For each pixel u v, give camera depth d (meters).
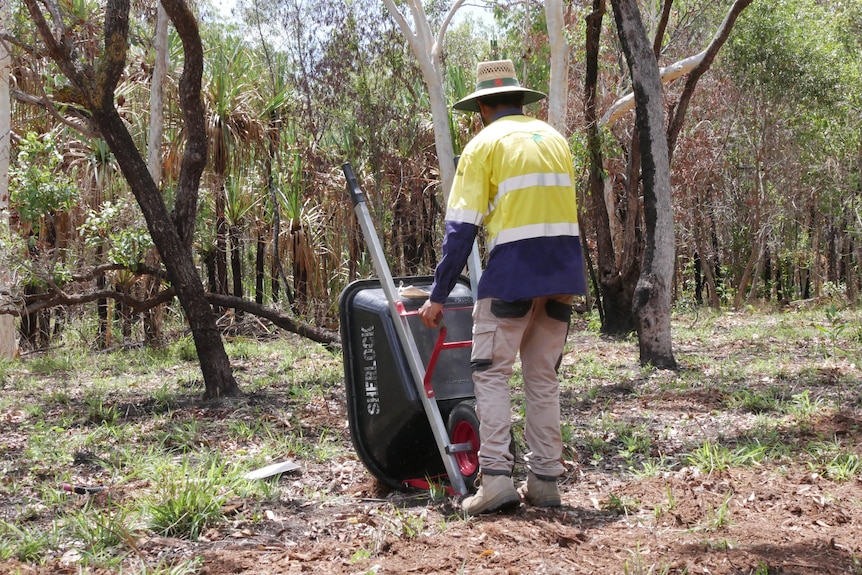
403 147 16.44
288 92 17.47
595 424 6.18
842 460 4.62
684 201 23.33
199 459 5.25
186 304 8.01
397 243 18.36
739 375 8.30
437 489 4.37
